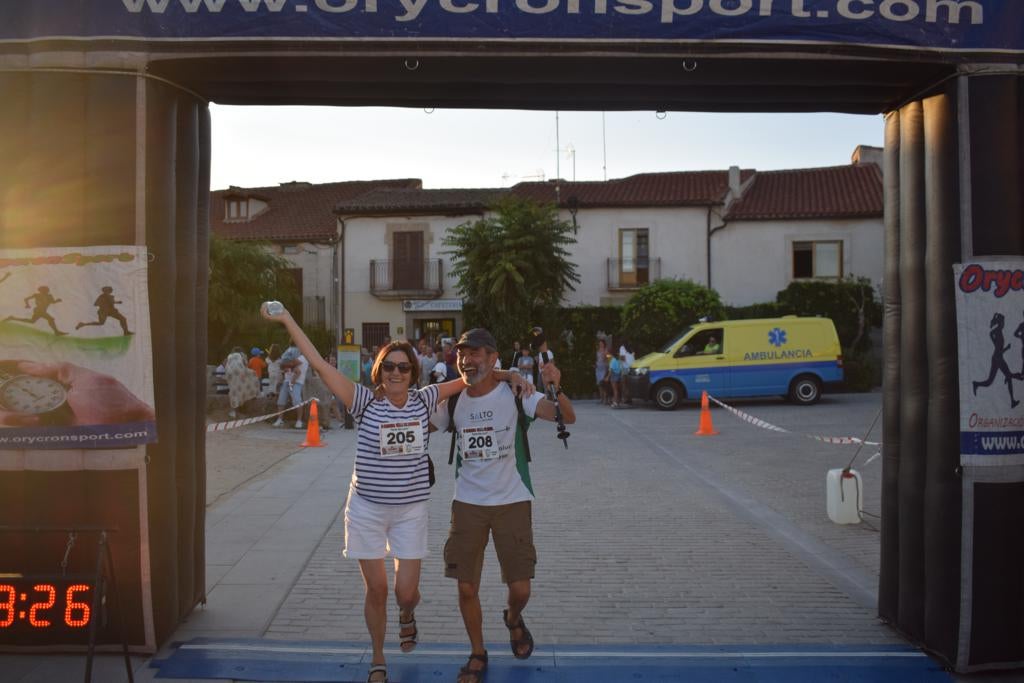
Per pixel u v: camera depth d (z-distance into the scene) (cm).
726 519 825
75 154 444
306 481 1030
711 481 1036
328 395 1605
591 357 2545
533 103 516
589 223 2844
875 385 2583
